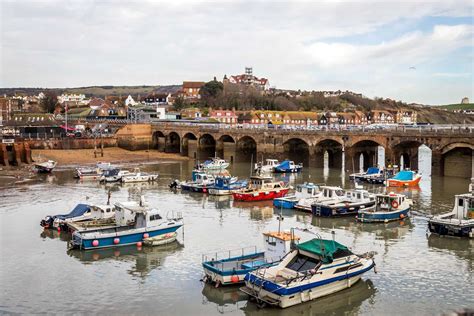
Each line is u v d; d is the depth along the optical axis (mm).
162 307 32688
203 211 62062
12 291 35469
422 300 33531
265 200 69938
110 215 52219
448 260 41844
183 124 137500
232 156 125375
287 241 36000
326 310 32031
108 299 34062
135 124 141125
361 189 64625
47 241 48000
